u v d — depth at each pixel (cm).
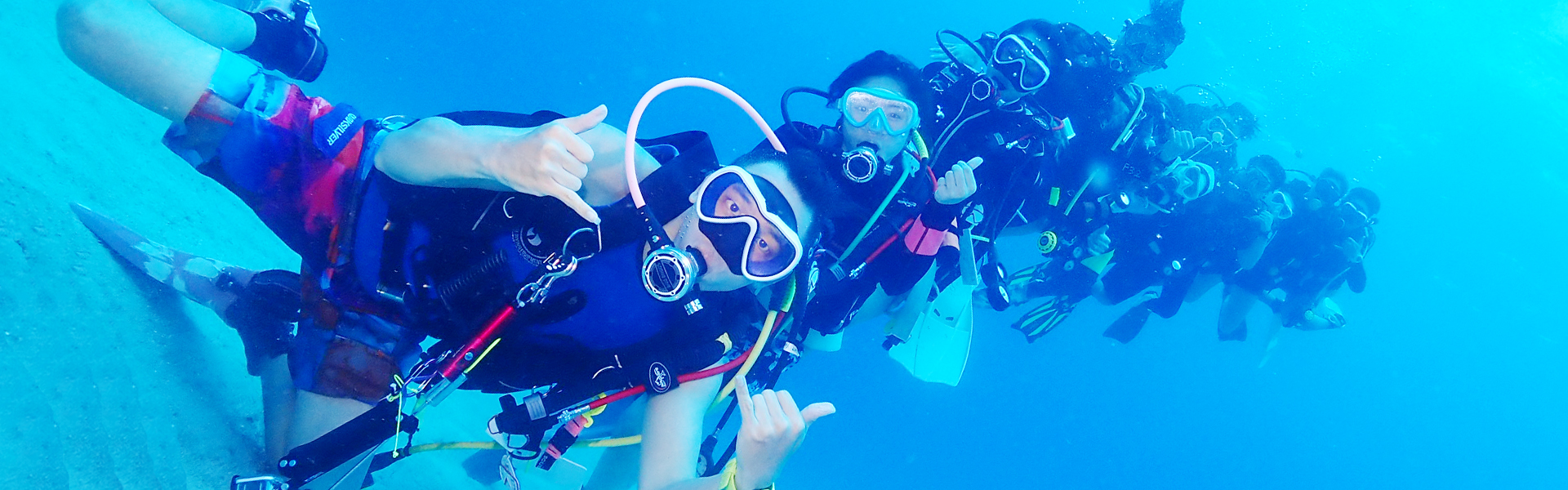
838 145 271
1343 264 725
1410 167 2506
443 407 491
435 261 189
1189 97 2562
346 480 202
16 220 192
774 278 171
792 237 167
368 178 196
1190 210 631
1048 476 2606
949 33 394
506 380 207
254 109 192
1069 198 480
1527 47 2011
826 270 258
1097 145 465
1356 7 2219
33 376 163
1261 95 2441
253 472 212
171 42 184
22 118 278
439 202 182
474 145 157
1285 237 733
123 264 225
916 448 2280
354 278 205
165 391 202
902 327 354
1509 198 2514
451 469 403
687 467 193
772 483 180
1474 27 2062
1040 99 443
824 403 180
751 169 177
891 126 251
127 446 176
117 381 186
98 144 329
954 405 2664
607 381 196
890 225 266
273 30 231
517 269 182
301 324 216
